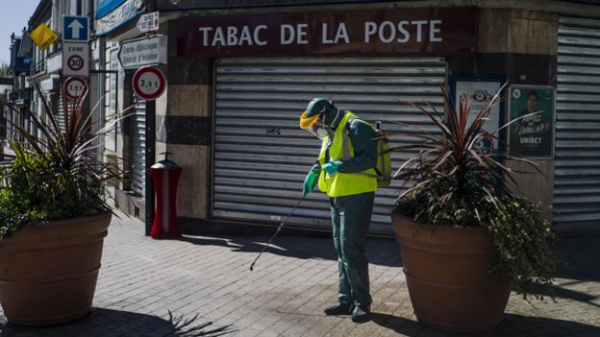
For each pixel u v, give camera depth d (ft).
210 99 31.81
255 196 31.42
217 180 32.14
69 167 18.35
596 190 30.01
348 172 17.80
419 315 17.80
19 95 126.41
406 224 16.94
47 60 82.79
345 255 18.26
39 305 17.60
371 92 29.04
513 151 27.53
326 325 18.20
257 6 29.68
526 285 16.34
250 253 27.32
